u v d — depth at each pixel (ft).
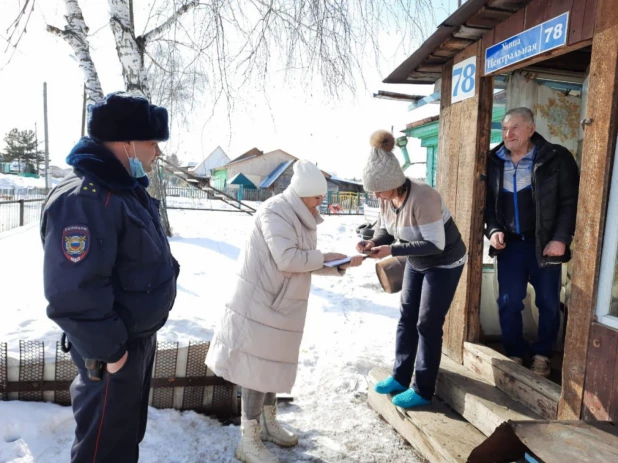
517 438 6.21
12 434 8.12
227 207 91.20
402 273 9.95
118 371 5.64
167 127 6.21
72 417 8.69
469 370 10.02
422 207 8.30
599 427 6.05
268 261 7.95
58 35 21.77
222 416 10.00
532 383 8.17
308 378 12.41
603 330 6.72
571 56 10.84
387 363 13.29
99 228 5.18
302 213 8.04
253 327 7.92
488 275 11.63
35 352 9.82
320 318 17.95
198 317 15.03
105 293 5.18
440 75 12.66
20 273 22.02
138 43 22.30
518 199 9.49
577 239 7.20
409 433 9.06
